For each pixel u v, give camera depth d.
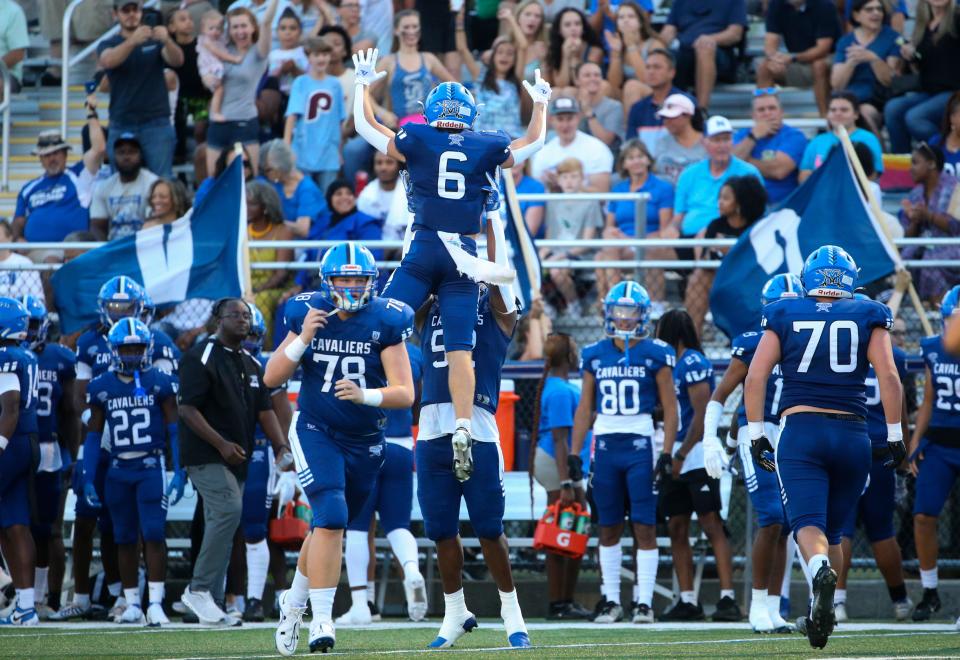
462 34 51.47
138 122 48.84
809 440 20.81
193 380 29.44
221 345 30.06
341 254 20.81
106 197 45.62
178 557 38.44
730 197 40.25
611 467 31.94
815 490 20.64
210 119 49.03
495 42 48.72
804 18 50.69
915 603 35.84
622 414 31.88
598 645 22.72
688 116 46.03
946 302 31.48
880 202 42.84
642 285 39.06
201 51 49.03
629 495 31.91
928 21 48.38
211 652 22.28
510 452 37.25
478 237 24.22
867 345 21.00
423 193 22.98
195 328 39.91
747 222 40.38
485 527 22.75
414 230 23.02
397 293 22.55
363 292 20.86
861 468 21.05
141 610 31.94
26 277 40.12
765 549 27.70
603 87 49.12
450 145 22.98
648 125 47.47
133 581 31.52
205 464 29.50
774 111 45.56
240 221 38.72
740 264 37.69
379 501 31.55
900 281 37.03
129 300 33.78
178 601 36.09
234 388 29.81
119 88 48.78
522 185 43.56
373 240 42.56
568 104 45.56
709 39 50.19
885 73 48.97
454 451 21.61
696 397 31.70
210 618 29.59
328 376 21.09
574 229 43.19
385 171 43.75
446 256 22.69
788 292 27.58
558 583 33.41
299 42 51.56
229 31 49.06
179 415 29.64
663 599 37.62
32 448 32.00
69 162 54.31
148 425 31.08
